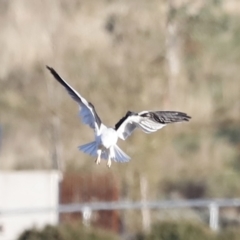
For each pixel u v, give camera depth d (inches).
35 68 1432.1
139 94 1262.3
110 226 1090.7
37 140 1448.1
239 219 1285.7
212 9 1658.5
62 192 1125.1
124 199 1240.2
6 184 1003.3
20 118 1433.3
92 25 1414.9
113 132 416.8
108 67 1304.1
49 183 1026.7
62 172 1150.3
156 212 1185.4
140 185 1242.6
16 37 1470.2
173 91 1437.0
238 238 837.8
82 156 1275.8
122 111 1251.2
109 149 413.4
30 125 1439.5
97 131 417.7
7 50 1464.1
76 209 806.5
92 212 1078.4
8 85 1440.7
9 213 773.3
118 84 1267.2
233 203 842.8
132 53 1327.5
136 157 1235.9
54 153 1327.5
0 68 1459.2
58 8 1453.0
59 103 1363.2
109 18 1414.9
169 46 1443.2
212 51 1657.2
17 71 1443.2
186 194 1451.8
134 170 1233.4
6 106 1432.1
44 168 1405.0
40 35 1441.9
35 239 857.5
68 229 855.1
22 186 1013.8
